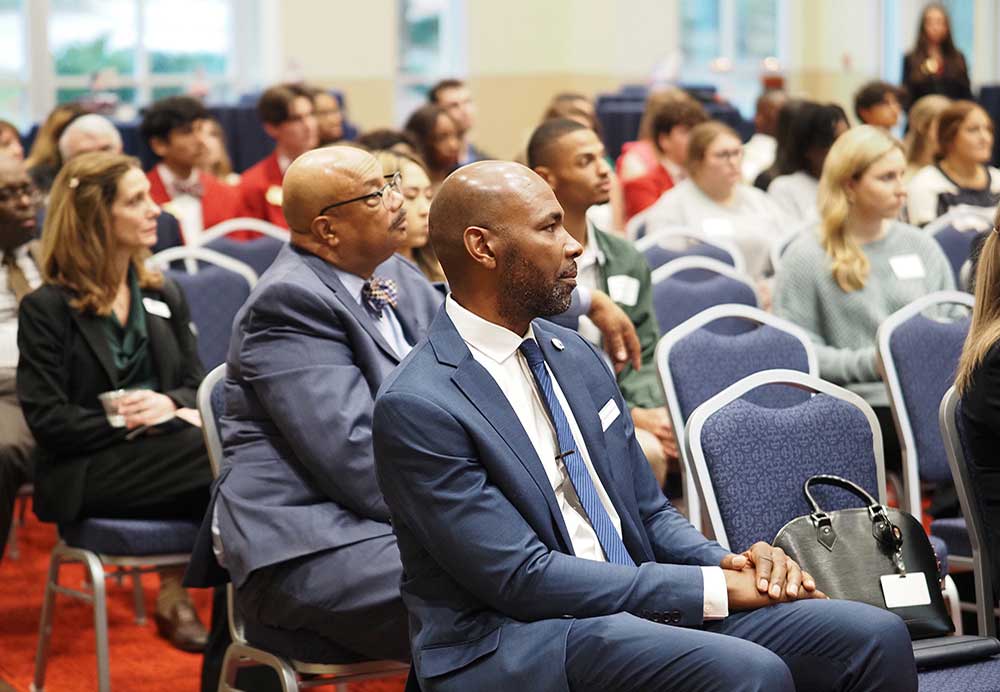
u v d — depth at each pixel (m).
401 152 4.46
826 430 3.28
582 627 2.55
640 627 2.53
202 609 4.81
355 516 3.16
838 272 4.71
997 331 3.19
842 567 2.93
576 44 13.97
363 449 3.14
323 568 3.09
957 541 3.74
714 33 15.23
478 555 2.54
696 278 5.48
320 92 7.95
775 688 2.43
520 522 2.58
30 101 12.99
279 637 3.19
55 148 6.67
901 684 2.57
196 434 3.93
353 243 3.35
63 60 13.09
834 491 3.26
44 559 5.39
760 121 9.38
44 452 3.96
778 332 3.95
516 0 13.98
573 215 4.47
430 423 2.56
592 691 2.52
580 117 7.71
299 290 3.22
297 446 3.15
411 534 2.63
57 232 3.98
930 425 3.98
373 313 3.44
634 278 4.47
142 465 3.85
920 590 2.94
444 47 14.37
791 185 6.85
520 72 14.05
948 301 4.11
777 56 15.65
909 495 3.94
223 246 5.57
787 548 2.96
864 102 8.71
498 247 2.65
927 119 7.32
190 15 13.55
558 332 2.88
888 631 2.58
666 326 4.76
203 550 3.33
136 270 4.17
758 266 6.35
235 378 3.30
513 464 2.60
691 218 6.41
